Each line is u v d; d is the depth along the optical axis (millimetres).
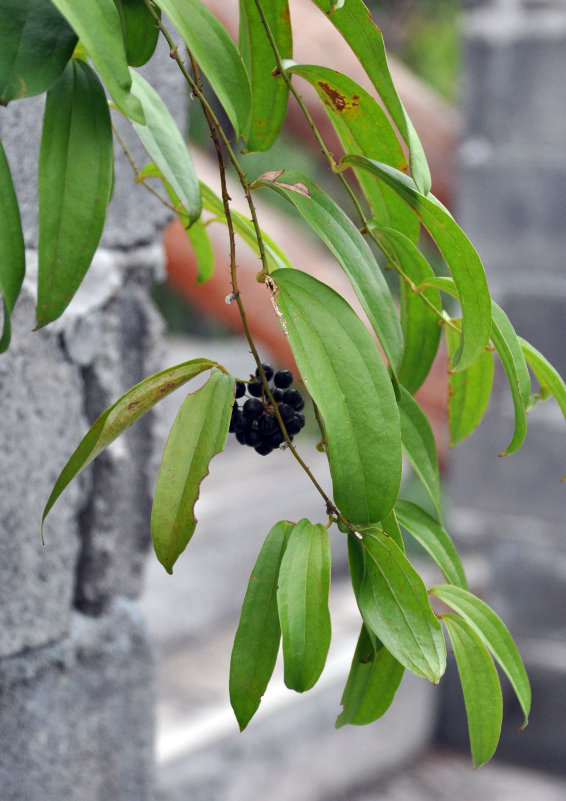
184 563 2652
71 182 915
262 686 946
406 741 2820
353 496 913
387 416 920
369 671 989
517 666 982
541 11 2545
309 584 927
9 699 1300
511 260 2672
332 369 919
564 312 2627
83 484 1359
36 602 1305
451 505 2844
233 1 2475
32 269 1255
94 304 1312
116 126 1312
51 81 901
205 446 953
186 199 974
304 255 2908
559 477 2693
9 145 1216
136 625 1454
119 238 1334
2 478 1262
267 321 2775
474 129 2678
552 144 2586
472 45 2641
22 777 1315
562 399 1016
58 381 1290
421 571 2988
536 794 2688
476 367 1051
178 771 2090
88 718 1391
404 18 5082
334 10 927
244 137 1036
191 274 2693
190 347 4105
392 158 996
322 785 2516
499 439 2748
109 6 883
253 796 2299
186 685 2416
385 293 944
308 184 947
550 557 2744
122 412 948
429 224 941
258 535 2916
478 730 980
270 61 1006
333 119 994
